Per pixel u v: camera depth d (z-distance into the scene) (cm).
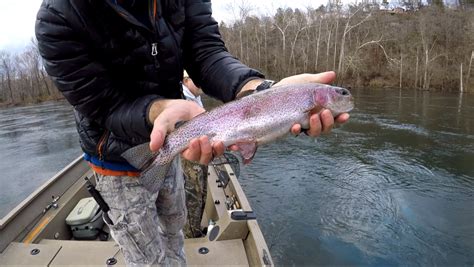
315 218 187
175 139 45
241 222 87
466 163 260
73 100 43
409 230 175
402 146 304
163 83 49
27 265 77
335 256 159
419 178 235
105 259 78
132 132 43
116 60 44
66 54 41
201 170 96
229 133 46
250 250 83
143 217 51
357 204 201
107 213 54
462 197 206
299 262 156
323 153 286
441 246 164
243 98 48
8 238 84
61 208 105
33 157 365
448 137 329
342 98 48
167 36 46
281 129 47
